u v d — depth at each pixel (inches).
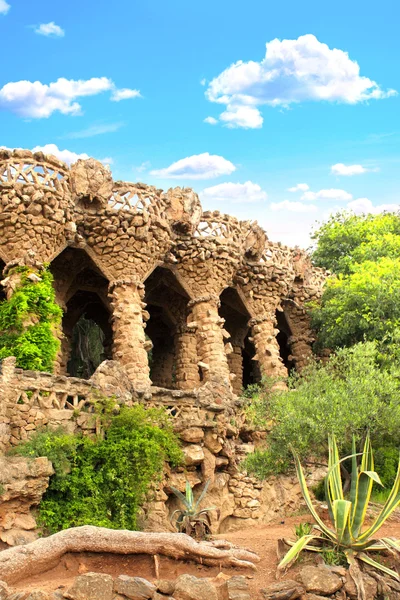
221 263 989.8
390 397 660.1
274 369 1056.8
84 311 1110.4
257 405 756.0
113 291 880.9
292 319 1220.5
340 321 1092.5
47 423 609.3
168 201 955.3
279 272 1106.7
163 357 1167.0
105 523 584.1
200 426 720.3
